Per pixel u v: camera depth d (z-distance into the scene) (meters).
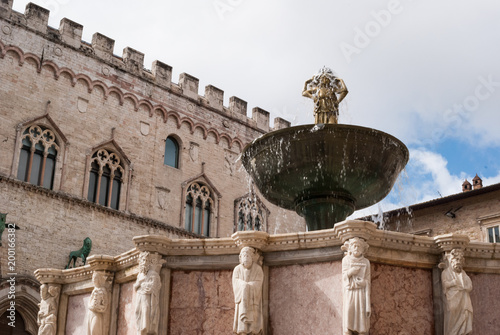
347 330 10.92
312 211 15.48
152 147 47.75
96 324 13.34
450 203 45.53
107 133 45.25
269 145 15.36
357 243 11.28
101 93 45.69
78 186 42.53
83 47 45.44
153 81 49.03
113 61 47.06
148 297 12.11
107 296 13.59
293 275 12.28
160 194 47.19
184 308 12.50
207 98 52.88
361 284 11.01
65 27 44.72
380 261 11.97
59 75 43.62
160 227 46.19
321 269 12.05
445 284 11.77
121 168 45.56
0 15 41.50
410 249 12.11
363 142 14.84
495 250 12.19
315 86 16.64
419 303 11.99
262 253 12.43
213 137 52.12
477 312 12.05
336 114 16.44
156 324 12.05
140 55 48.91
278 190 15.92
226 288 12.46
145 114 48.03
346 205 15.53
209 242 12.53
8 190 38.91
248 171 16.78
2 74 40.88
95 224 42.47
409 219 47.62
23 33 42.38
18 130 40.44
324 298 11.83
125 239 43.88
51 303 14.92
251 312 11.59
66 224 40.94
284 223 55.28
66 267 39.75
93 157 44.22
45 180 41.28
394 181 16.44
